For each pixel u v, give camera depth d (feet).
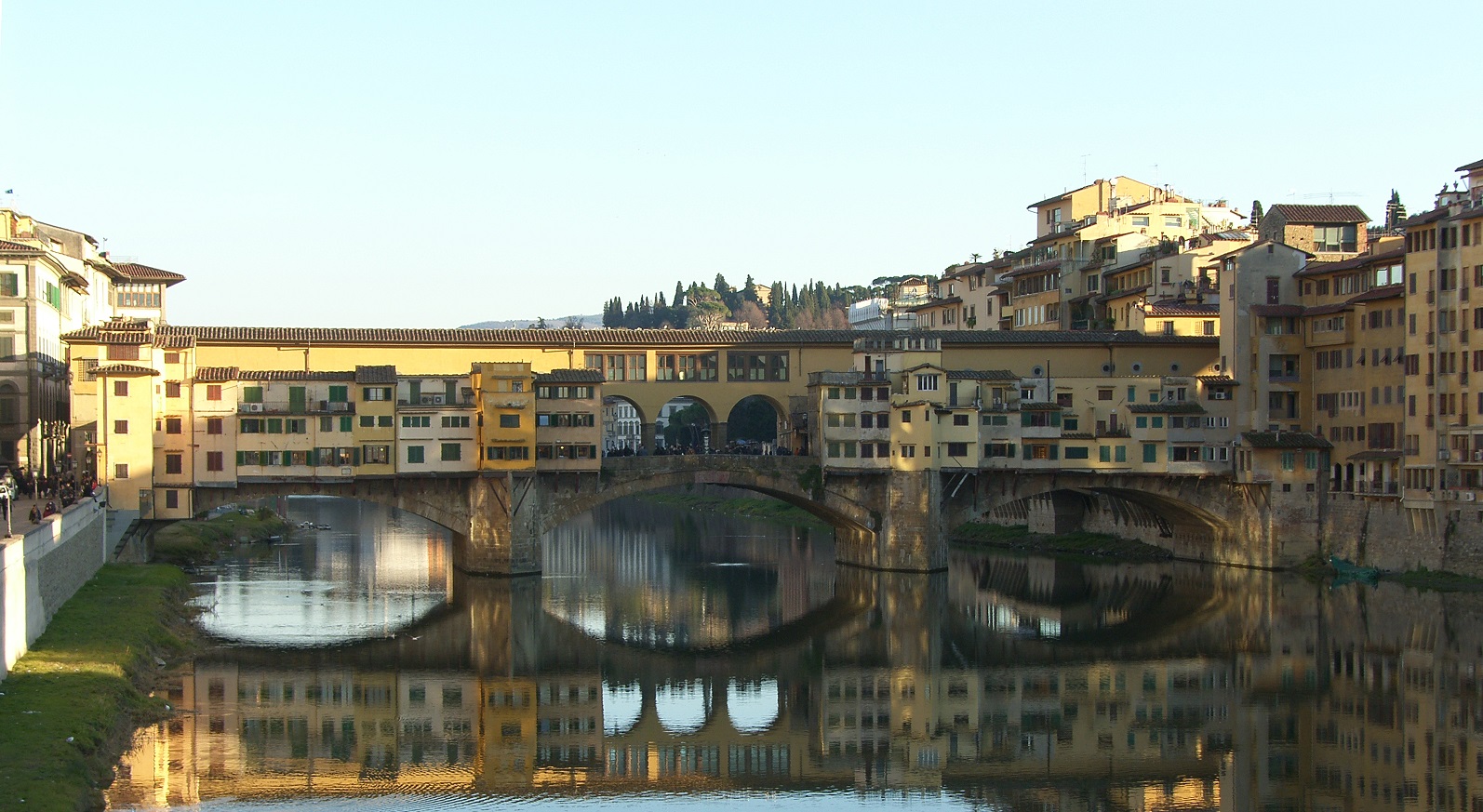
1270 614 370.53
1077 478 456.45
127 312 520.42
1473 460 381.19
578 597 407.03
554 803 226.99
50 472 393.91
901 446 448.24
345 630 348.59
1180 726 268.21
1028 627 363.35
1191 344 490.08
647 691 297.33
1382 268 423.64
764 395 474.08
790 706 286.25
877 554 455.63
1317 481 445.37
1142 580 437.17
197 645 320.29
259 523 591.78
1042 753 253.85
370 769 238.68
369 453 414.82
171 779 224.33
